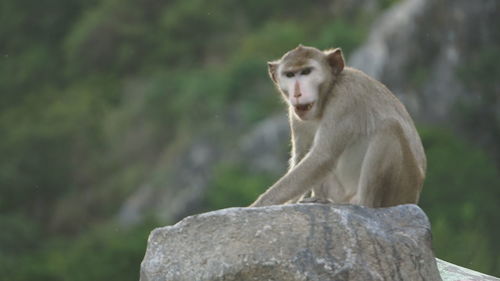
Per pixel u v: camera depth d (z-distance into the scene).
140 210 120.00
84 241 112.19
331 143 19.36
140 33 154.25
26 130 143.00
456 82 106.56
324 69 19.61
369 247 16.55
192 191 114.69
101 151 138.75
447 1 109.00
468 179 91.75
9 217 128.50
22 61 163.00
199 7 149.38
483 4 108.81
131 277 94.62
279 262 16.25
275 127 112.62
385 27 110.44
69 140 140.88
